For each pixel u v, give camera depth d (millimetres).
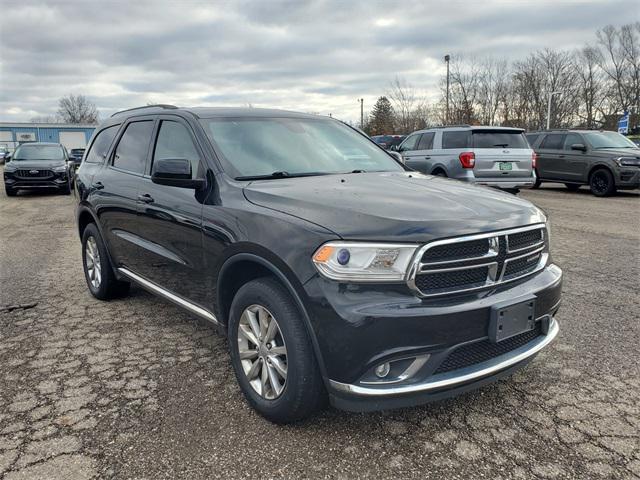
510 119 46062
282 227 2732
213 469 2543
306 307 2561
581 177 14469
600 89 55125
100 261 5000
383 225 2527
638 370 3533
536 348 2939
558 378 3432
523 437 2789
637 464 2555
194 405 3145
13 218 11414
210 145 3568
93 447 2723
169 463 2590
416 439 2781
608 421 2932
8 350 3982
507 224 2770
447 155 11406
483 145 11086
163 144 4086
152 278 4117
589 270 6117
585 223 9547
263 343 2938
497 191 3416
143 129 4449
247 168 3488
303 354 2648
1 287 5738
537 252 3031
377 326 2404
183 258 3572
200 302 3535
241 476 2492
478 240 2639
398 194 3033
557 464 2561
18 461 2609
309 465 2570
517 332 2740
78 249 7867
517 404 3121
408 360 2498
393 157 4500
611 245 7547
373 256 2461
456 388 2596
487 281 2693
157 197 3816
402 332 2422
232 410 3084
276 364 2836
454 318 2506
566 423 2918
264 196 3047
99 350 3971
